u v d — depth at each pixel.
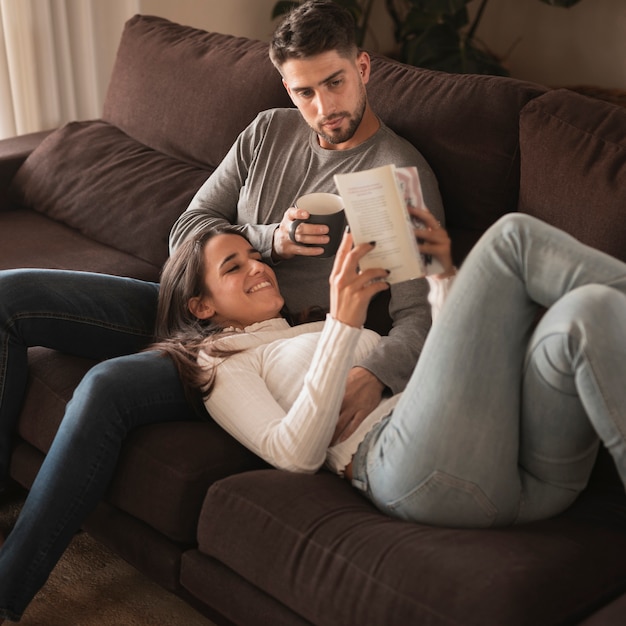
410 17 4.26
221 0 4.03
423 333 1.87
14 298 1.96
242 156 2.28
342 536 1.46
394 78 2.26
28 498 1.76
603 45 4.39
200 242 1.99
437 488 1.47
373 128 2.10
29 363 2.03
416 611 1.32
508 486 1.47
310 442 1.62
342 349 1.60
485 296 1.43
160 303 2.04
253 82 2.54
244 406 1.72
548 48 4.58
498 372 1.44
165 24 2.92
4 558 1.74
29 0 3.29
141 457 1.74
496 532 1.45
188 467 1.68
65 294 2.02
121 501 1.77
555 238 1.40
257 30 4.25
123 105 2.88
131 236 2.56
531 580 1.31
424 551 1.39
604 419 1.32
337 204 1.90
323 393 1.61
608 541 1.46
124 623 1.90
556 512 1.53
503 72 4.25
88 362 2.05
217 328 1.96
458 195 2.12
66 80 3.52
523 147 2.01
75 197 2.71
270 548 1.52
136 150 2.78
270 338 1.88
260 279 1.96
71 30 3.50
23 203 2.88
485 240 1.45
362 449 1.63
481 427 1.44
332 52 1.95
